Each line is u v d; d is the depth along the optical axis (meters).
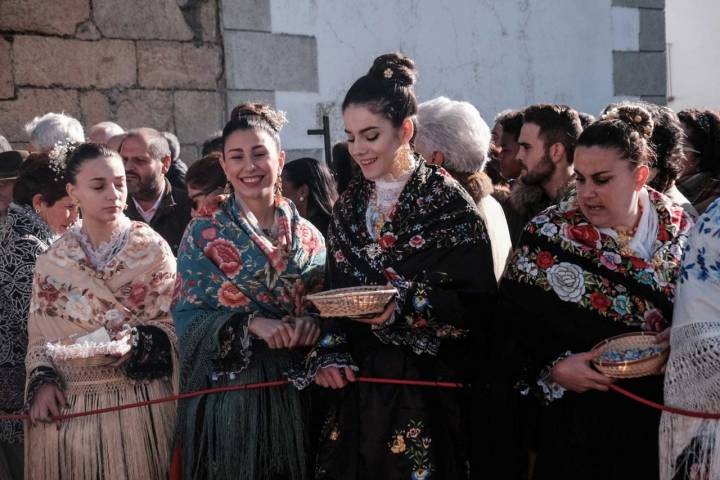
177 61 6.62
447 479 3.06
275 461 3.31
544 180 4.20
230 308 3.32
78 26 6.30
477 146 3.69
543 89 8.12
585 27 8.33
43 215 4.04
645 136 3.01
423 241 3.07
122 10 6.43
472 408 3.12
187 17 6.64
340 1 7.10
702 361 2.71
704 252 2.74
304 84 6.99
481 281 3.07
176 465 3.45
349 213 3.22
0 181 4.62
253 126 3.40
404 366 3.09
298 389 3.19
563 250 3.04
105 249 3.65
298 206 4.61
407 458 3.04
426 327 3.05
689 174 4.72
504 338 3.10
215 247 3.35
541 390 3.07
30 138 5.57
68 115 6.29
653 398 3.00
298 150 6.98
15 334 3.82
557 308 3.02
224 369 3.26
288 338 3.18
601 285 2.99
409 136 3.16
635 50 8.64
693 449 2.78
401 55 3.17
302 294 3.41
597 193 2.93
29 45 6.16
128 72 6.47
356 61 7.19
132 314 3.62
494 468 3.10
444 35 7.57
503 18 7.88
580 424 3.03
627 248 3.00
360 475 3.08
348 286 3.12
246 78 6.80
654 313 2.96
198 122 6.71
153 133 5.27
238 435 3.27
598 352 2.89
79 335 3.56
